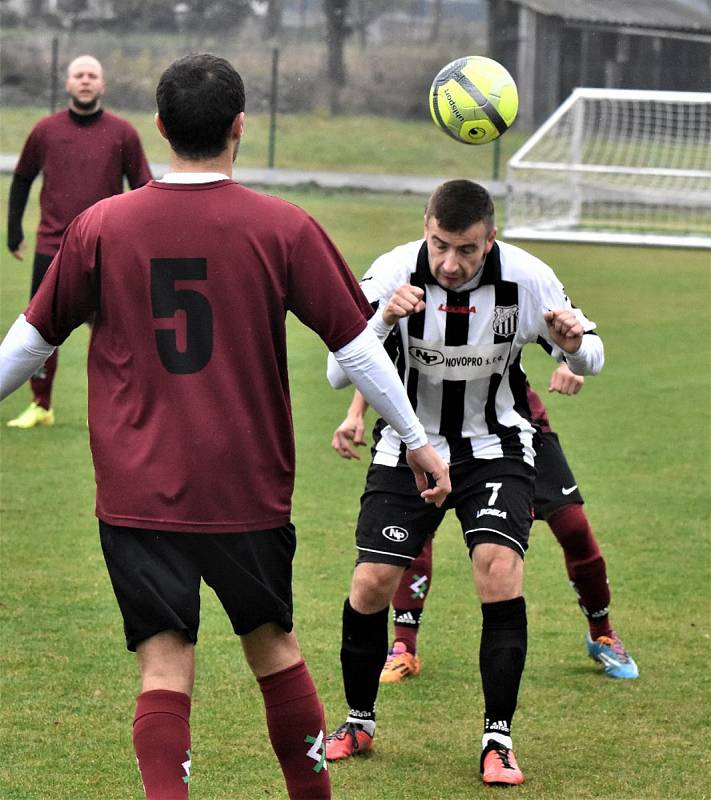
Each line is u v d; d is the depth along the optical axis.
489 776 9.45
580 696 11.34
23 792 9.11
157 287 7.43
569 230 51.38
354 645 9.97
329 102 87.56
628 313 34.75
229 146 7.64
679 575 14.93
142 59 91.38
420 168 76.56
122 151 21.12
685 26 100.31
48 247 21.06
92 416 7.66
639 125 73.94
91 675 11.49
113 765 9.63
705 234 51.56
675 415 23.72
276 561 7.73
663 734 10.47
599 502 18.12
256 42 96.31
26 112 82.75
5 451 20.41
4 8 96.62
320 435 22.00
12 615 13.04
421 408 10.27
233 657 12.14
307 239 7.57
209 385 7.44
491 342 10.03
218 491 7.46
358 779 9.59
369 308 7.85
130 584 7.48
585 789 9.38
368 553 9.98
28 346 7.68
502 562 9.70
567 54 96.69
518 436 10.31
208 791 9.24
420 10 102.00
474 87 11.12
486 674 9.63
